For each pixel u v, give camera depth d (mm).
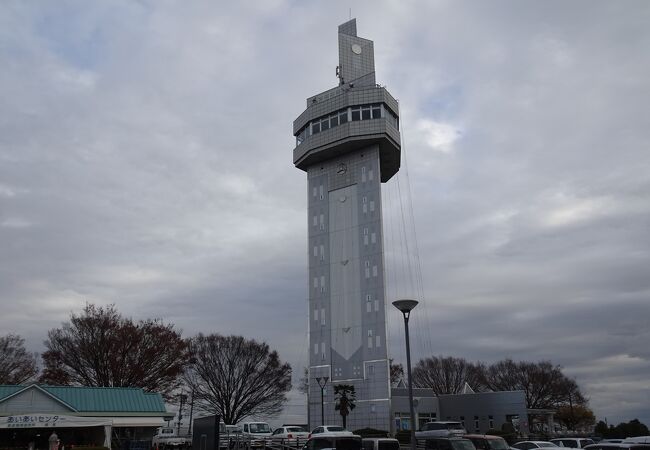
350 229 89375
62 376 72875
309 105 100250
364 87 93688
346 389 73812
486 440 32688
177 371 79125
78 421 43750
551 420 94500
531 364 114312
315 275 90688
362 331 83375
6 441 47000
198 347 91875
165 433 77688
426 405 85062
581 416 108562
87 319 75125
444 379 117375
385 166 99562
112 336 74688
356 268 86875
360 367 81812
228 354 92000
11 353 78750
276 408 94188
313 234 93000
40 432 48188
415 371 121062
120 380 73750
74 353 73312
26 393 47000
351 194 91000
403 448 47688
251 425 50906
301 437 42156
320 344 86750
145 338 77062
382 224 86625
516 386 112500
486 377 117625
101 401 50844
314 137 93500
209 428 25609
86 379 73812
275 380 93750
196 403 90125
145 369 75438
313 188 95688
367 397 79875
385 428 77062
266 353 94250
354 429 78688
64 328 74500
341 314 86125
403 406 81562
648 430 62938
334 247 90125
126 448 50844
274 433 47969
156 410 51781
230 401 91125
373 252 86000
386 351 80438
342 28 104062
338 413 81500
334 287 88125
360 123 89562
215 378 90688
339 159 94000
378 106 91375
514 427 78875
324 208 93375
